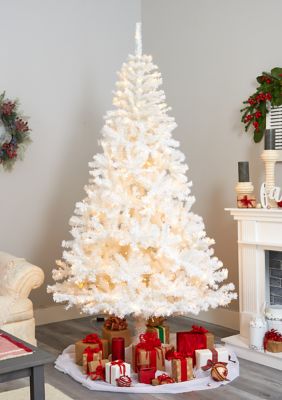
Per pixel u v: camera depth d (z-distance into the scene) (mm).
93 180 3402
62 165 4652
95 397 2855
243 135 4164
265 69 4004
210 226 4477
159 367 3094
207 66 4461
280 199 3541
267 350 3332
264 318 3461
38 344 3865
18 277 3445
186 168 3441
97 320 4566
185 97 4680
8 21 4324
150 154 3420
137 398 2834
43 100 4520
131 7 5074
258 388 2943
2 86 4301
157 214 3367
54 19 4570
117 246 3379
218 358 3133
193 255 3271
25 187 4438
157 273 3324
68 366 3250
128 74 3502
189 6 4605
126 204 3301
